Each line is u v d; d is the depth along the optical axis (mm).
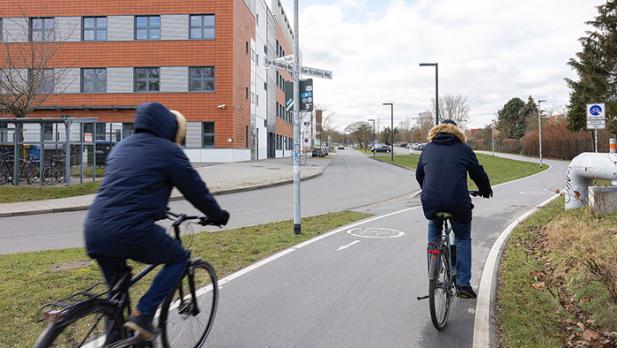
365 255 7316
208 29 34625
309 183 22500
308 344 3992
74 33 34812
